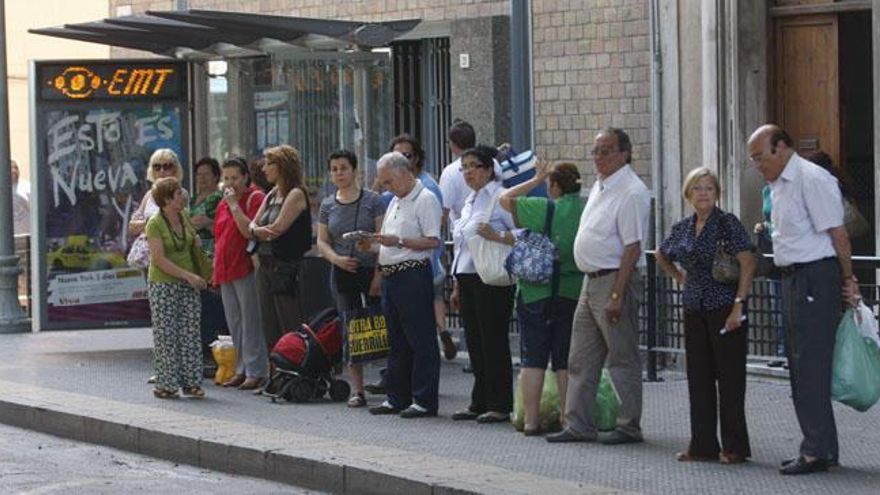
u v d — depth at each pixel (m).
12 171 25.69
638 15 20.11
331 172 16.03
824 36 18.58
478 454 13.23
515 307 15.99
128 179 20.72
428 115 22.77
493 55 21.69
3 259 22.83
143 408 15.92
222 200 17.25
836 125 18.58
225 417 15.37
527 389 14.03
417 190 14.99
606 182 13.25
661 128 19.75
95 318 20.73
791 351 12.30
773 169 12.16
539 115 21.23
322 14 23.83
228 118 20.77
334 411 15.65
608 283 13.29
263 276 16.84
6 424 16.50
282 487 13.14
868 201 18.84
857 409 12.36
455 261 14.90
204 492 12.96
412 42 22.91
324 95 19.91
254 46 19.70
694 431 12.78
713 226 12.55
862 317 12.20
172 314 16.50
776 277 13.41
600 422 13.91
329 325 16.19
